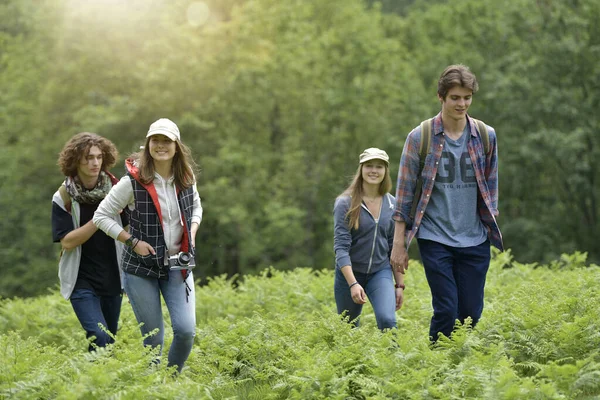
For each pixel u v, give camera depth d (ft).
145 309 29.99
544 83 168.04
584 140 166.09
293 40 164.04
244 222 152.35
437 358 26.78
